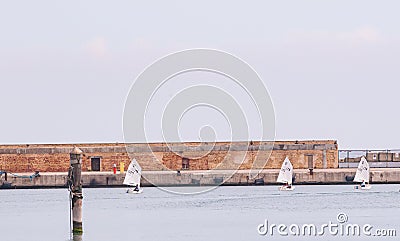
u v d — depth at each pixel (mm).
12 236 170750
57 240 164750
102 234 172500
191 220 189750
